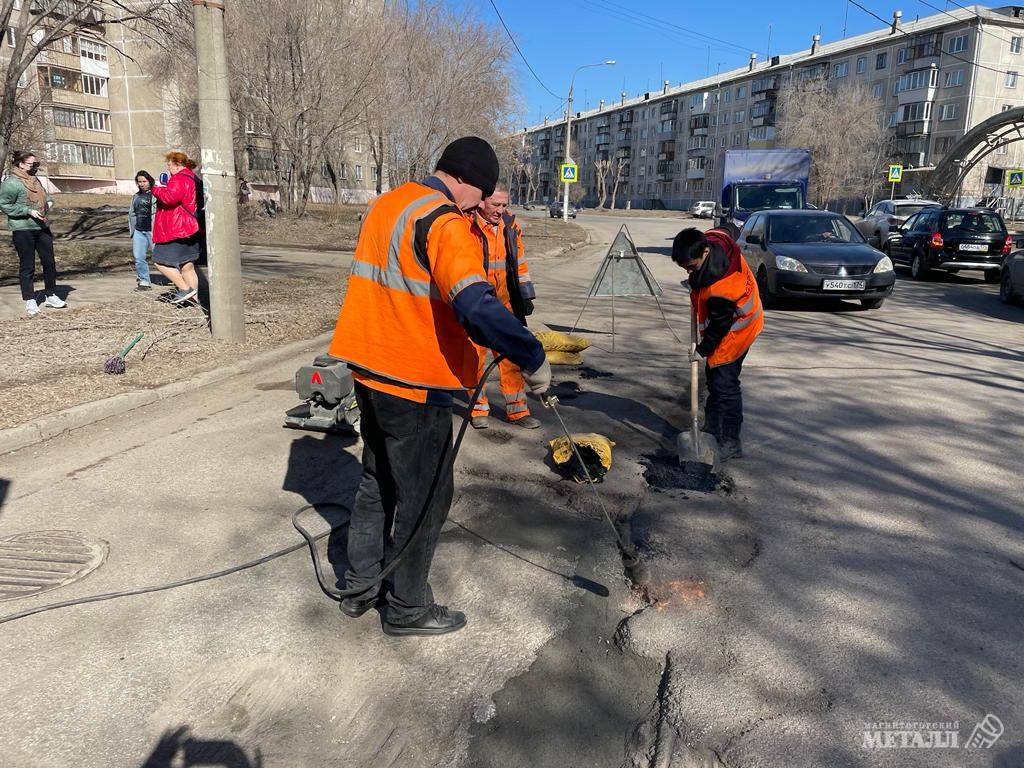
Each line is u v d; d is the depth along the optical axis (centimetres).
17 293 1008
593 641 287
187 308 902
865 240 1232
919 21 6075
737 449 484
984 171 5456
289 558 343
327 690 256
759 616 303
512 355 240
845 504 415
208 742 231
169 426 522
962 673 268
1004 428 552
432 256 241
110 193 5562
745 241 1338
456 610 304
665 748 230
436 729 239
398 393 258
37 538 356
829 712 247
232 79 2217
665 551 357
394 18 2422
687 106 8800
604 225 4184
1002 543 371
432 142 2592
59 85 5112
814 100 5175
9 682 254
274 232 2259
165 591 313
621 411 585
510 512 398
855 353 817
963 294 1407
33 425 482
